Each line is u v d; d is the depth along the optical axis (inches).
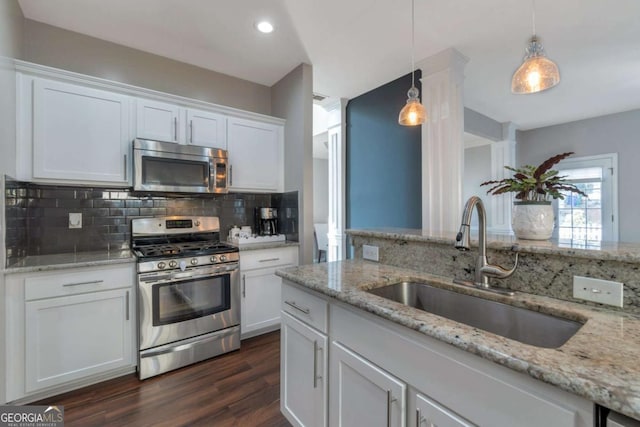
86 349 77.3
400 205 130.8
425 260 60.7
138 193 104.0
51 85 81.0
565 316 38.6
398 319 36.3
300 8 85.3
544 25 93.0
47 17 87.7
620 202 172.2
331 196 164.6
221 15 87.9
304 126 117.7
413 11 86.7
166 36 98.2
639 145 166.9
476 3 82.4
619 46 105.0
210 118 108.3
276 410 70.7
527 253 46.1
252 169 118.3
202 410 70.5
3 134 67.0
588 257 39.7
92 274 78.2
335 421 48.0
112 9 84.7
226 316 98.3
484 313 47.8
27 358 70.1
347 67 120.3
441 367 32.9
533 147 206.7
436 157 112.6
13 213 75.4
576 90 142.7
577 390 22.6
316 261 255.0
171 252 90.4
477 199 48.6
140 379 82.4
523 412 26.5
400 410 37.3
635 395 20.8
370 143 144.8
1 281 65.8
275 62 116.1
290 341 59.1
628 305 37.1
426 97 115.1
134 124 93.5
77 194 93.9
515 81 62.9
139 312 83.0
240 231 119.9
